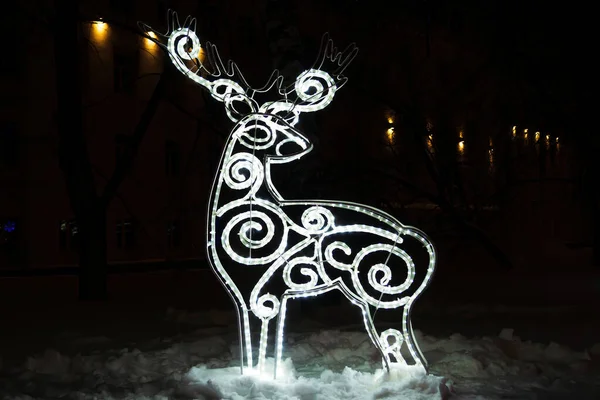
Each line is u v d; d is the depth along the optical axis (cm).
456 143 1931
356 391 623
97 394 622
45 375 721
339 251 1402
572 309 1203
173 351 831
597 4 1722
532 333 966
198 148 3188
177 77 1568
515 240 2723
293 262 667
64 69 1417
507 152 1941
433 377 632
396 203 2072
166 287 1783
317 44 1526
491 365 721
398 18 1750
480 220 2133
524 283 1681
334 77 755
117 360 762
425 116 1847
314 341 902
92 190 1451
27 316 1195
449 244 2438
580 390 646
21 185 2911
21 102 2881
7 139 2900
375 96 1756
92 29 2867
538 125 1858
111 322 1123
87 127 2928
